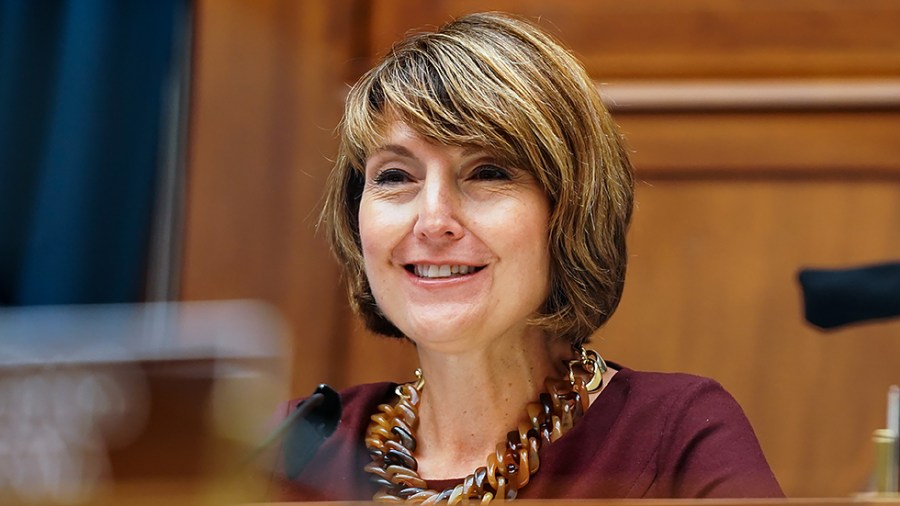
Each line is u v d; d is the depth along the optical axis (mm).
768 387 8453
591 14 9039
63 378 2812
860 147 8680
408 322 4605
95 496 2797
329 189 5199
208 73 9078
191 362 2871
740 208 8727
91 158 8828
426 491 4590
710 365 8555
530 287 4617
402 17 9109
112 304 8820
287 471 4527
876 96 8633
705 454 4441
